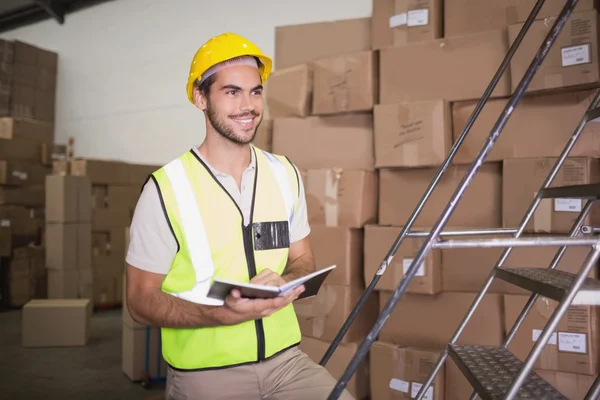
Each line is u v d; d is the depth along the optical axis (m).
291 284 1.08
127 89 5.21
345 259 2.25
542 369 1.90
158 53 4.93
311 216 2.36
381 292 2.26
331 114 2.45
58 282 4.57
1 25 6.32
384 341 2.28
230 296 1.09
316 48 2.68
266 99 2.67
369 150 2.38
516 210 1.98
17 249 5.01
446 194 2.18
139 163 5.15
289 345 1.36
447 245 1.05
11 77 5.42
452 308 2.12
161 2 4.90
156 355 3.02
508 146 2.04
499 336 2.02
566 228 1.89
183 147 4.79
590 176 1.87
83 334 3.72
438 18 2.25
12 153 5.09
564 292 0.98
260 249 1.31
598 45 1.82
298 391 1.28
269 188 1.38
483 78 2.07
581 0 1.94
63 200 4.56
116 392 2.82
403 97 2.24
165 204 1.24
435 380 2.06
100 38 5.45
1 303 5.05
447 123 2.12
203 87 1.30
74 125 5.70
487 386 1.14
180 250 1.26
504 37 2.04
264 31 4.02
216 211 1.28
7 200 5.00
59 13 5.70
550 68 1.89
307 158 2.52
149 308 1.20
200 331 1.25
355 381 2.25
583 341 1.83
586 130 1.91
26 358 3.43
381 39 2.34
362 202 2.27
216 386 1.26
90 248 4.77
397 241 1.52
